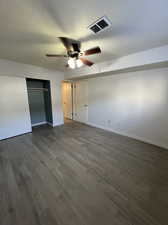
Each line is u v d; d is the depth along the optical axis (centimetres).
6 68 314
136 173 191
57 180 178
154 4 118
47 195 151
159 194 152
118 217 124
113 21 145
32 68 367
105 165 213
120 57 277
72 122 515
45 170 201
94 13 131
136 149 271
